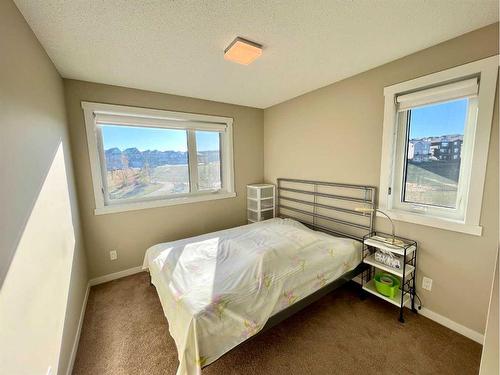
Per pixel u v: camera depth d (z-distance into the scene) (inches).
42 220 48.9
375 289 84.5
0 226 31.8
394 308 82.7
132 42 63.9
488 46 59.2
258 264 68.4
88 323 76.7
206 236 99.5
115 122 100.9
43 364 43.3
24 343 36.3
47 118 61.8
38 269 43.9
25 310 37.4
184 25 56.7
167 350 65.7
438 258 73.0
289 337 69.4
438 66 68.5
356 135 93.7
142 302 88.0
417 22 57.3
